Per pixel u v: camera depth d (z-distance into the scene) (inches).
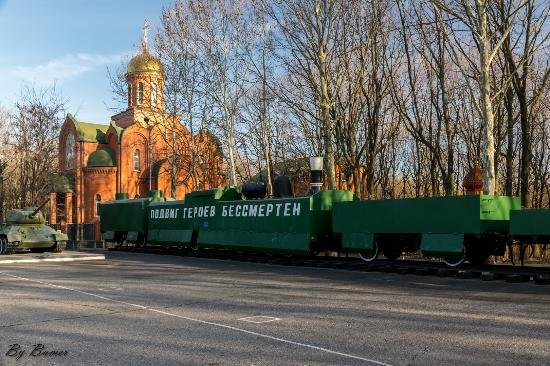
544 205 1546.5
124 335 295.4
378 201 637.3
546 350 255.1
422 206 589.9
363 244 650.2
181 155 1722.4
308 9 994.7
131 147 2119.8
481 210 541.6
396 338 282.7
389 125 1369.3
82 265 739.4
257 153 1536.7
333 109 1056.2
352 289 466.3
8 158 1884.8
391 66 1096.8
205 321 332.8
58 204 2174.0
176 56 1510.8
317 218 709.9
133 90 2098.9
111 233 1210.0
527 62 904.9
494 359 241.0
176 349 263.9
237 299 418.9
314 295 434.3
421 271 568.7
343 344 270.8
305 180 1521.9
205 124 1556.3
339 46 1034.7
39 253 976.9
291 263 706.8
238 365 235.1
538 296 418.3
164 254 980.6
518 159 1298.0
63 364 239.1
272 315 350.6
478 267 576.4
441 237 569.9
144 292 462.0
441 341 274.7
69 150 2314.2
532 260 869.2
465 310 358.9
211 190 900.0
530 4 808.9
